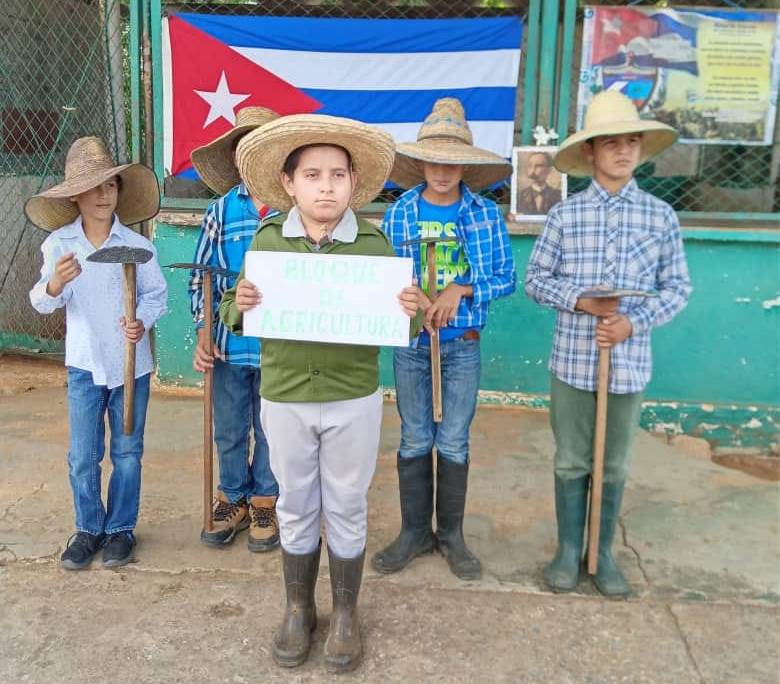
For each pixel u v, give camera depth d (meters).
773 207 5.44
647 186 5.57
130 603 2.70
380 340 2.18
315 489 2.35
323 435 2.26
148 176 2.82
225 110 4.68
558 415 2.78
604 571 2.82
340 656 2.35
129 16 4.84
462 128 2.80
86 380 2.81
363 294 2.18
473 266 2.77
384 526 3.30
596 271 2.64
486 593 2.79
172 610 2.66
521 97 5.09
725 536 3.26
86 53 5.94
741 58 4.47
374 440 2.30
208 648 2.46
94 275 2.76
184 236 4.78
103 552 2.95
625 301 2.62
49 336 6.35
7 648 2.44
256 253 2.19
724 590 2.84
